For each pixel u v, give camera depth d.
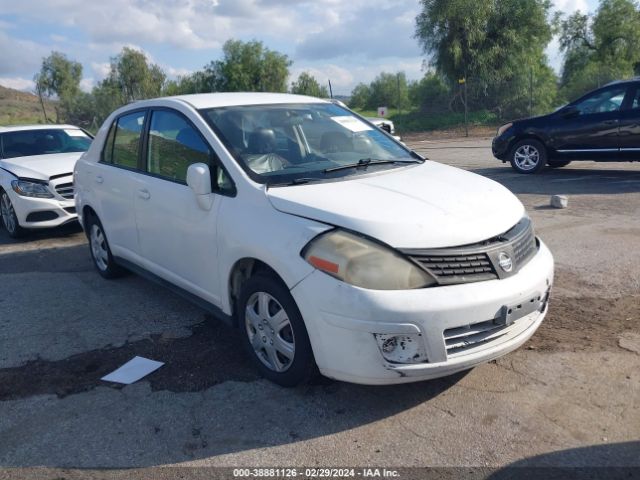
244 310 3.88
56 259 7.23
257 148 4.19
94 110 32.72
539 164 11.66
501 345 3.37
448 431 3.21
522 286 3.37
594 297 4.96
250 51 45.50
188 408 3.58
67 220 8.27
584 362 3.86
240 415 3.47
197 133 4.38
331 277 3.22
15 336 4.84
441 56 31.91
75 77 48.97
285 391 3.70
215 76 46.41
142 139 5.11
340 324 3.18
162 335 4.69
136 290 5.81
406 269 3.16
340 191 3.69
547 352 4.02
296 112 4.78
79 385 3.95
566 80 41.97
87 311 5.31
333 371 3.30
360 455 3.06
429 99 32.94
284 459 3.06
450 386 3.66
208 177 3.99
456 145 20.20
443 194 3.69
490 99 31.14
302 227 3.43
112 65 44.16
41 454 3.20
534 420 3.27
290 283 3.37
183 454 3.14
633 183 10.12
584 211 8.14
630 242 6.51
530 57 31.38
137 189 4.98
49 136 9.69
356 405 3.51
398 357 3.16
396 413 3.41
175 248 4.56
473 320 3.19
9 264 7.13
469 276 3.27
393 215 3.35
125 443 3.26
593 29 40.59
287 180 3.90
